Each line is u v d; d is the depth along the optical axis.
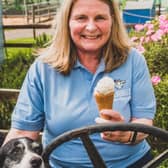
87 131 2.13
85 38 2.77
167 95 4.75
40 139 3.47
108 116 2.29
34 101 2.84
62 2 2.84
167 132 2.18
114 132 2.36
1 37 11.10
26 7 22.92
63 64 2.76
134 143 2.51
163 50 5.46
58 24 2.85
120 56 2.86
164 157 2.30
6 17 24.44
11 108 5.65
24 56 9.36
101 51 2.86
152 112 2.85
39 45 10.15
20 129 2.90
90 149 2.17
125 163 2.81
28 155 2.95
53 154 2.82
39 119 2.88
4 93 5.21
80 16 2.75
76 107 2.72
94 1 2.74
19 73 7.93
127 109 2.81
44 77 2.80
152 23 6.34
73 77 2.78
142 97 2.83
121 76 2.83
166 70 5.42
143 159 2.88
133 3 14.55
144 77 2.87
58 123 2.74
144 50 5.46
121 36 2.88
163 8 17.61
